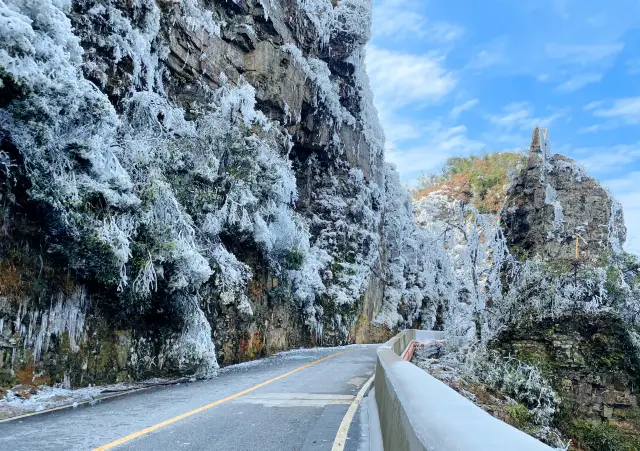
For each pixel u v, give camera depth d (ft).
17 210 33.32
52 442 19.54
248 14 78.28
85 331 37.24
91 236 34.37
